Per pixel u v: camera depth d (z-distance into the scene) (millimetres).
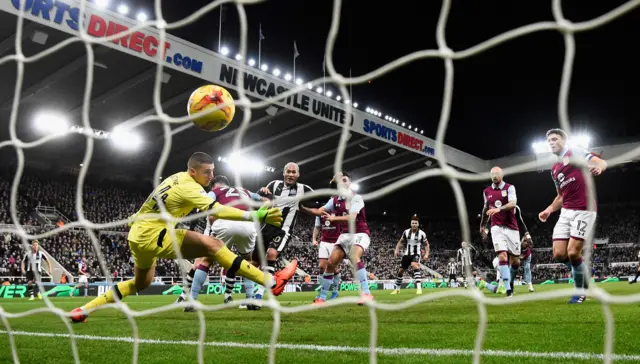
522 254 12438
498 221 8320
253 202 1992
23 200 25516
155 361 2652
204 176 4352
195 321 4672
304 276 27797
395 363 2434
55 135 2732
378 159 33312
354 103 27953
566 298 6500
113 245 25859
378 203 41750
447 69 1521
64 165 29141
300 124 27016
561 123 1239
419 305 6141
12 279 18094
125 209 29734
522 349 2752
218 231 6129
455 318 4426
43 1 15664
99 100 21438
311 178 35531
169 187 4195
